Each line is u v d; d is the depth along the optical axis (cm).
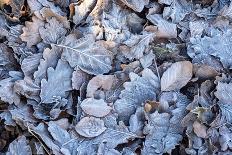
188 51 73
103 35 73
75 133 68
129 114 70
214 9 77
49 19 72
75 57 71
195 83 72
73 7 73
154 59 73
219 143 67
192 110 67
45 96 69
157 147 67
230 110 68
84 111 68
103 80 69
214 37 74
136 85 70
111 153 67
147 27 74
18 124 68
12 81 70
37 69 71
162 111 69
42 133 66
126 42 72
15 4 75
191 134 67
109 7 75
